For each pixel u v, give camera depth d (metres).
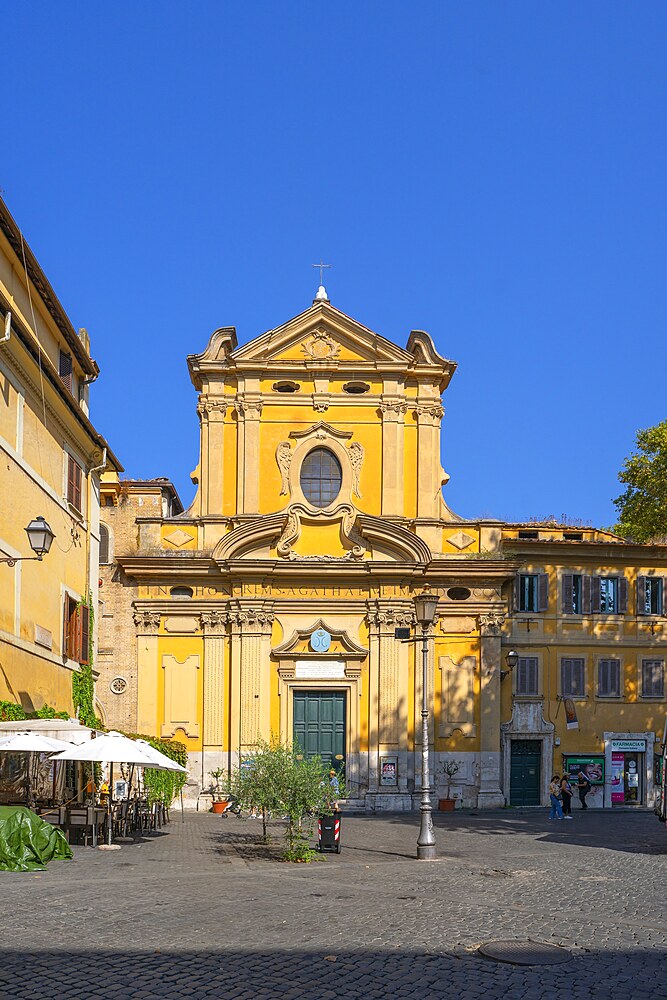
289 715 45.84
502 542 48.25
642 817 41.59
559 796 41.09
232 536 45.56
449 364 47.56
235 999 11.89
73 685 33.50
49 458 30.92
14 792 27.56
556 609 48.53
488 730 46.25
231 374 47.31
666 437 47.28
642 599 49.22
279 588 46.34
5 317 25.81
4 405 26.52
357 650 46.03
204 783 45.06
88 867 22.00
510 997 12.20
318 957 13.89
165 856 24.97
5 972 12.63
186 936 14.96
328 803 27.50
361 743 45.69
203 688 45.78
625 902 18.67
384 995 12.23
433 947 14.60
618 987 12.65
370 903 18.25
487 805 45.69
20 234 26.92
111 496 47.53
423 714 26.91
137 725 45.50
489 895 19.44
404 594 46.44
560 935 15.51
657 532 47.56
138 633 46.09
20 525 27.81
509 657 46.38
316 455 47.22
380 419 47.38
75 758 25.22
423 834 25.92
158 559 45.91
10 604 26.88
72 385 35.50
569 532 50.88
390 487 46.88
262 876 21.91
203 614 46.16
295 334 47.41
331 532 46.72
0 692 25.83
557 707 47.97
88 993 11.93
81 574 35.12
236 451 46.97
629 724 48.41
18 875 20.36
